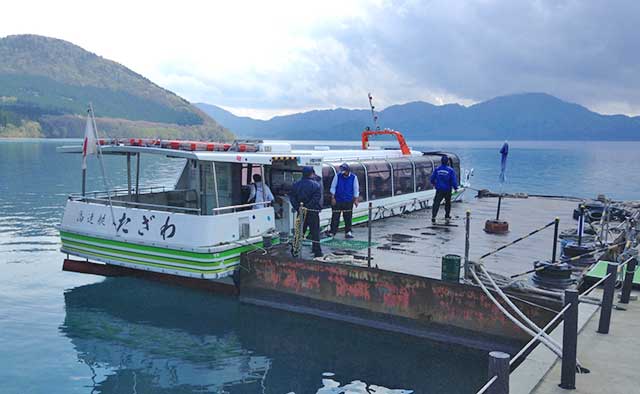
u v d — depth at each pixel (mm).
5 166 67312
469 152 166250
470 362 10109
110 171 60844
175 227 12500
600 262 12406
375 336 11281
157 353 10539
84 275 16312
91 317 12562
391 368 9859
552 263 11078
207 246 12109
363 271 11508
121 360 10211
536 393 6461
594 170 76188
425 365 9984
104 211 13727
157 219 12789
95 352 10586
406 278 11055
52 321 12305
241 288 13008
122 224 13344
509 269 12242
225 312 12758
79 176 53719
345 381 9352
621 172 71938
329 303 11938
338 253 13453
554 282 10625
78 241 14234
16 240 21875
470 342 10477
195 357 10352
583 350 7742
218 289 13867
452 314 10641
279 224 15297
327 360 10195
